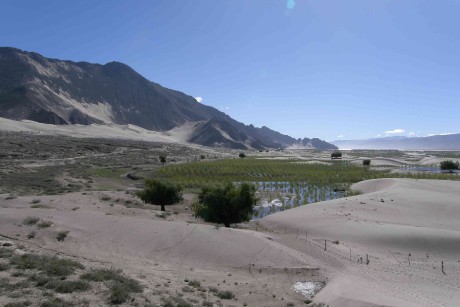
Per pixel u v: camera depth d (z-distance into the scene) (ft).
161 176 239.09
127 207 126.62
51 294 42.96
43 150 350.84
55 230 83.71
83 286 47.16
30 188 165.48
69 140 450.71
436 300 58.23
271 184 218.38
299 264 74.59
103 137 588.50
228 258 76.43
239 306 52.65
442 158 451.53
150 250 79.05
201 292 56.13
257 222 125.18
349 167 308.81
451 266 78.18
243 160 388.57
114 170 270.26
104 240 82.12
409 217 119.14
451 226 110.32
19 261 54.34
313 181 225.56
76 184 190.39
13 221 86.48
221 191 116.57
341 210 124.77
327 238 100.53
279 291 61.00
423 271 75.15
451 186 169.99
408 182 177.17
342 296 55.93
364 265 78.38
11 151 318.65
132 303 44.52
